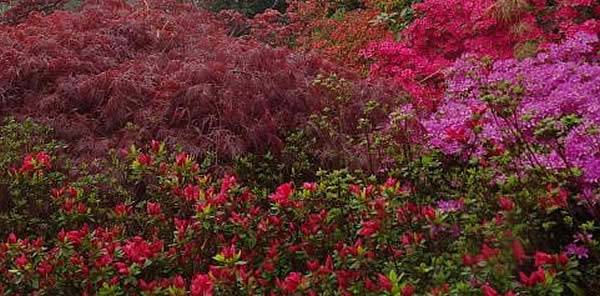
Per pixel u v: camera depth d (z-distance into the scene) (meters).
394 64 5.74
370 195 2.61
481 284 2.24
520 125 3.06
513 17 5.40
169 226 3.18
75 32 6.40
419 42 5.88
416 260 2.49
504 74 3.85
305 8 10.11
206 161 4.14
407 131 3.41
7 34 6.44
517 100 2.80
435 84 5.54
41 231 3.48
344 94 4.70
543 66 3.86
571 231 2.72
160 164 3.26
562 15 5.43
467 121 3.18
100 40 6.23
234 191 2.98
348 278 2.37
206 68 5.38
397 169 3.18
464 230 2.55
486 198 2.82
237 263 2.39
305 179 4.25
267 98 5.01
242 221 2.78
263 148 4.59
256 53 5.69
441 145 3.19
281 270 2.72
